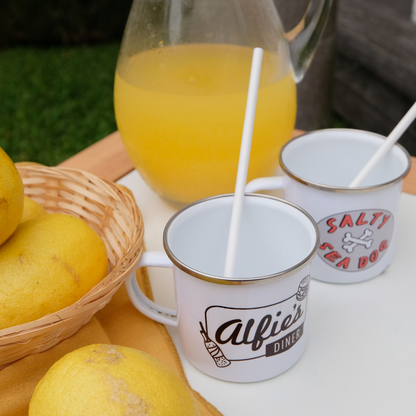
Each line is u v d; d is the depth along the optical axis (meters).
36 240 0.42
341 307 0.48
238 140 0.54
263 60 0.56
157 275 0.54
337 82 1.93
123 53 0.60
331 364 0.43
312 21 0.60
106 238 0.55
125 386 0.31
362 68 1.74
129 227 0.49
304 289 0.39
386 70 1.55
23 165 0.60
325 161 0.56
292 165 0.54
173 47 0.56
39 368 0.41
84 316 0.42
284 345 0.40
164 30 0.56
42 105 2.29
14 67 2.66
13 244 0.42
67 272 0.42
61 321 0.38
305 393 0.40
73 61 2.73
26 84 2.47
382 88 1.63
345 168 0.57
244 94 0.54
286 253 0.45
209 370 0.41
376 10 1.87
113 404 0.30
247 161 0.42
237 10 0.56
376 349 0.44
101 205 0.55
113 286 0.40
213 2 0.55
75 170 0.57
